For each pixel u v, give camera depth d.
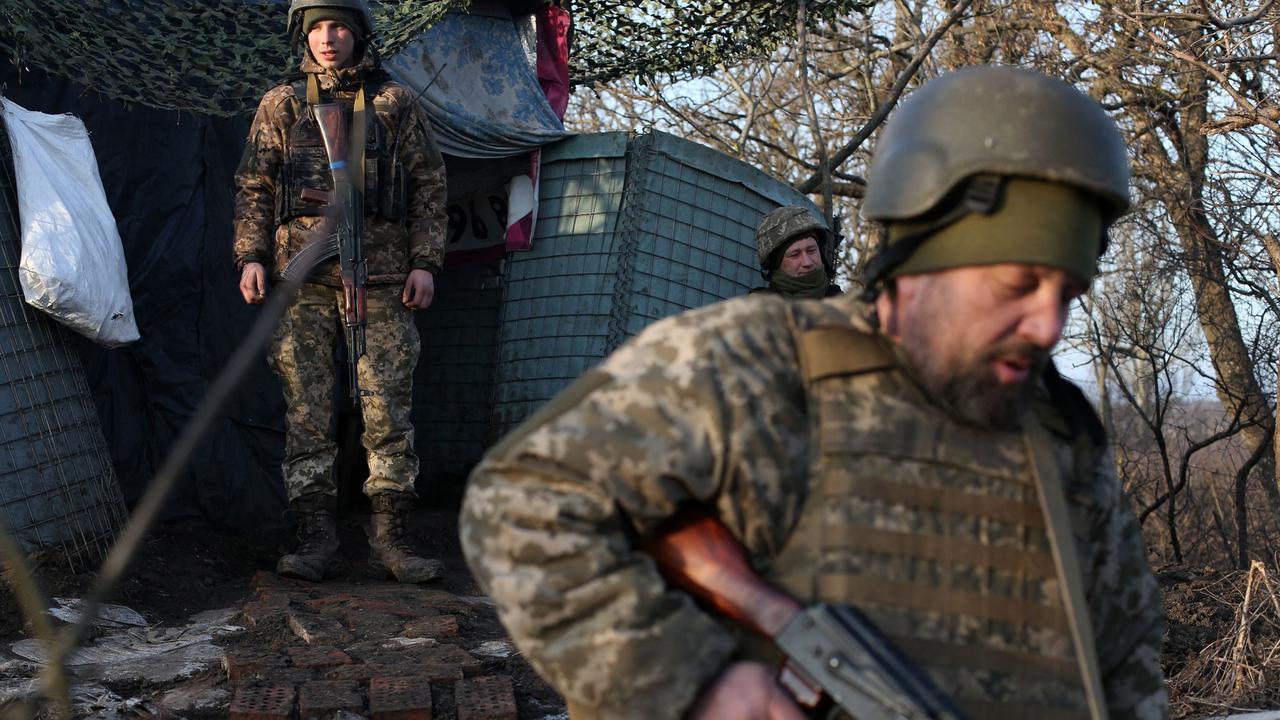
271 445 6.34
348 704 3.42
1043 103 1.39
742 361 1.41
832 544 1.38
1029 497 1.45
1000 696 1.37
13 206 5.09
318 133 5.10
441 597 4.73
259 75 5.65
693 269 7.09
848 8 8.05
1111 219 1.48
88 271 5.05
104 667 3.80
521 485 1.40
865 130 9.23
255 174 5.14
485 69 7.04
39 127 5.15
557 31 7.50
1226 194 8.48
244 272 5.06
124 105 5.57
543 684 3.80
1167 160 9.86
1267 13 7.70
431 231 5.21
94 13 5.32
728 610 1.38
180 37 5.49
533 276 7.21
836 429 1.40
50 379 5.09
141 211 6.08
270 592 4.70
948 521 1.41
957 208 1.38
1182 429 10.37
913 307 1.43
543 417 1.43
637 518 1.39
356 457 7.27
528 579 1.36
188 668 3.82
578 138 7.16
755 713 1.32
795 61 11.58
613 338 6.86
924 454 1.41
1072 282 1.39
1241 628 4.36
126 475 5.95
